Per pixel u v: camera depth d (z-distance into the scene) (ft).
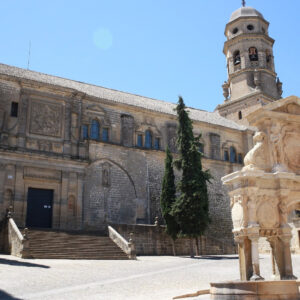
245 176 43.62
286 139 48.34
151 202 136.46
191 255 109.60
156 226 118.21
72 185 119.75
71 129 125.18
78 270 66.28
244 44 195.31
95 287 48.11
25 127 116.67
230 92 199.11
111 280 55.06
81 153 124.67
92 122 134.31
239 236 44.19
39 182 114.93
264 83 191.01
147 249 113.91
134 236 112.78
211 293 36.63
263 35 193.98
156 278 57.31
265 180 45.27
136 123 144.36
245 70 193.16
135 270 68.85
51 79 139.44
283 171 45.68
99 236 102.53
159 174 142.20
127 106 142.00
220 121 180.45
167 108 163.84
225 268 73.00
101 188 126.52
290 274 43.65
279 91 197.47
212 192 154.20
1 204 107.34
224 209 155.22
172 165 125.80
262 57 193.16
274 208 45.21
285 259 44.09
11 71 128.57
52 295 42.06
